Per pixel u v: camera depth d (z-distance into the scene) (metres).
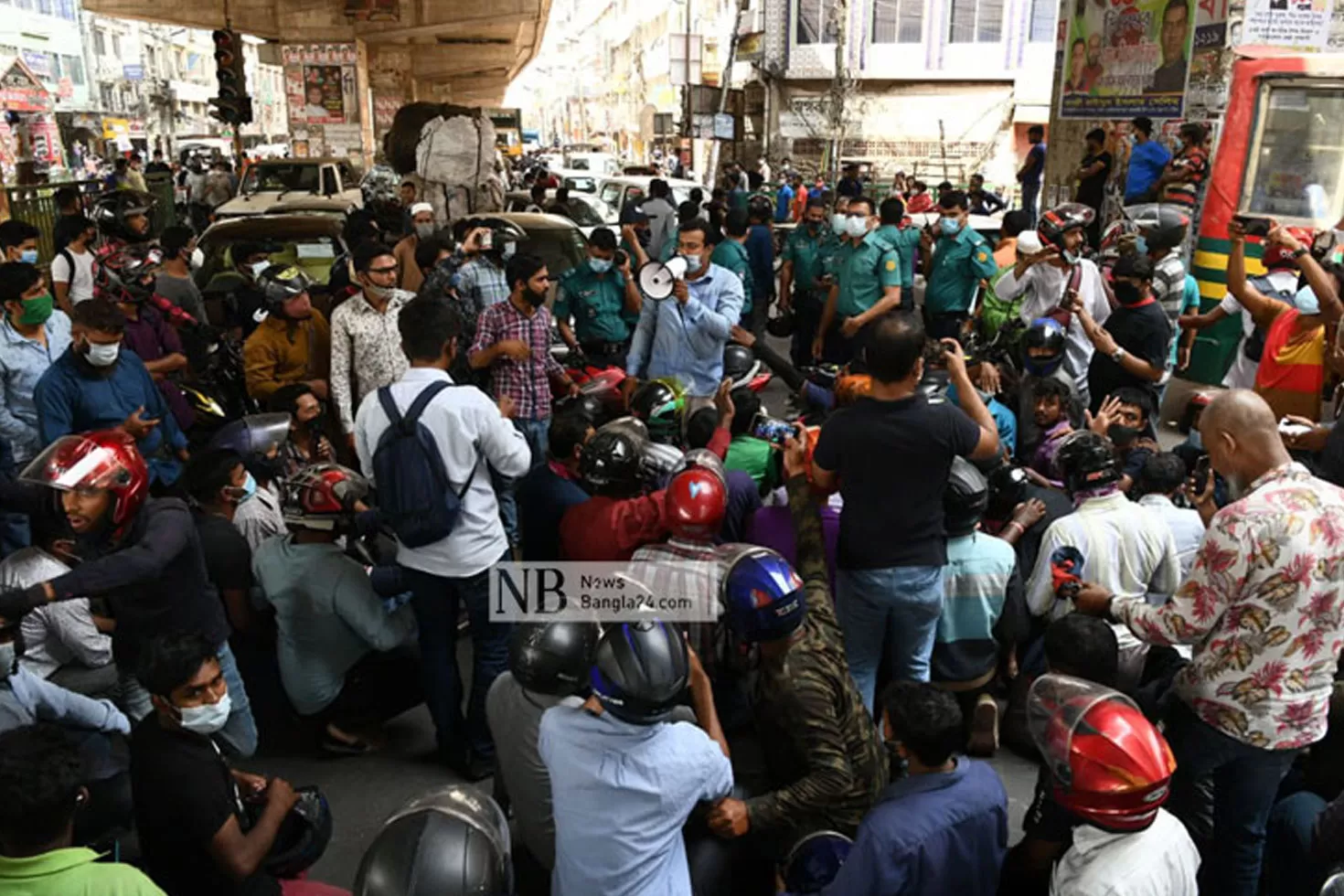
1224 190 8.75
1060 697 2.28
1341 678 3.49
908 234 8.01
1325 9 9.36
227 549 3.94
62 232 7.57
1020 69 29.59
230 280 9.02
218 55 17.95
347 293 7.11
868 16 30.09
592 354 7.20
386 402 3.69
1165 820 2.31
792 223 19.86
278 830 2.76
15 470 5.21
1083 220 5.89
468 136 12.05
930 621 3.58
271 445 4.68
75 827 3.29
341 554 4.02
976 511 3.73
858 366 5.00
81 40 46.81
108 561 2.96
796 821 2.93
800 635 2.98
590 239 7.05
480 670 3.94
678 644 2.39
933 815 2.41
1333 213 8.54
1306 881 3.01
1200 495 4.10
